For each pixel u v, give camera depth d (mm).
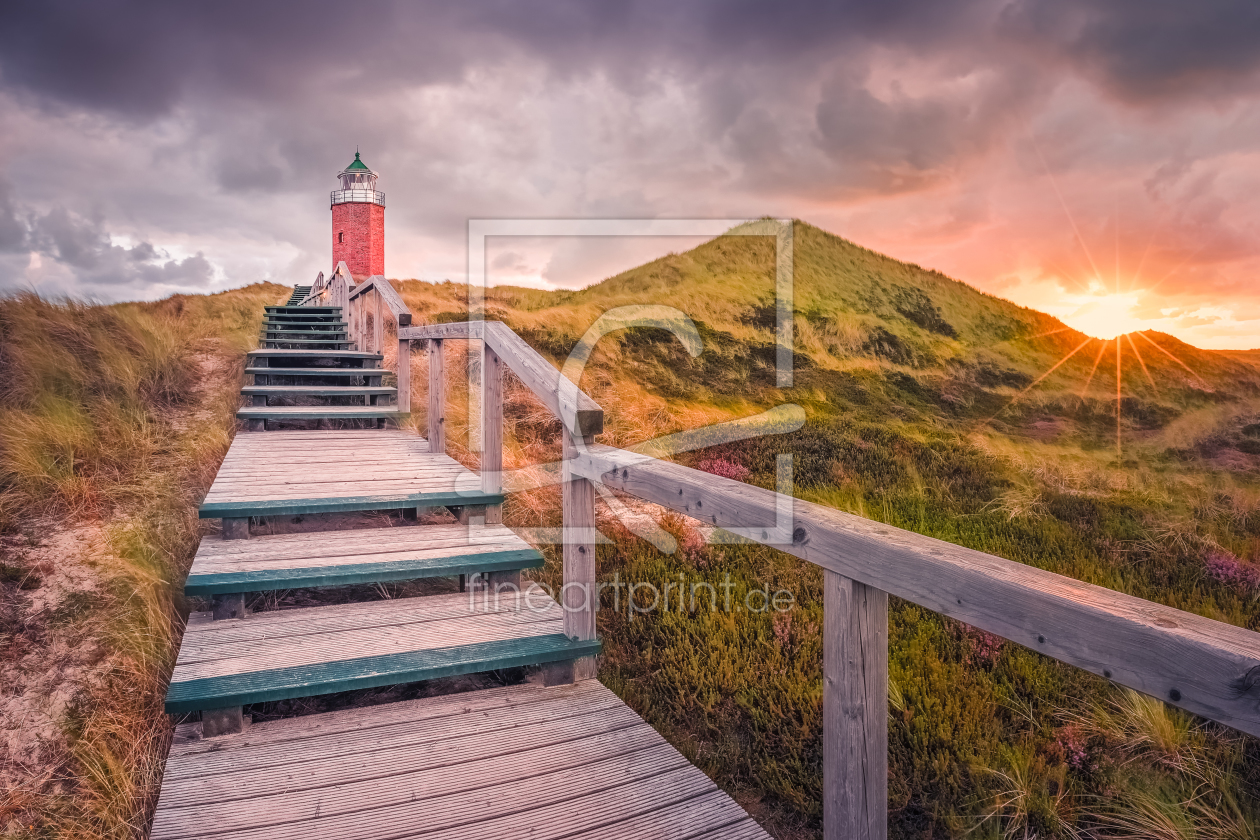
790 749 3129
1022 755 3025
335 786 2168
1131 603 1119
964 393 15789
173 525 4715
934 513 6551
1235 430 12477
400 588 4008
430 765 2295
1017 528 6137
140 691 3182
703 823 2043
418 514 4617
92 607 3701
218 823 1978
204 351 9297
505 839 1940
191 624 3133
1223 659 917
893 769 3012
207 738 2439
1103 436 12578
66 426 5742
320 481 4656
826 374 14742
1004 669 3734
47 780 2738
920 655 3828
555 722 2596
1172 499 7223
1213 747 3072
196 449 6152
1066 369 19203
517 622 3201
